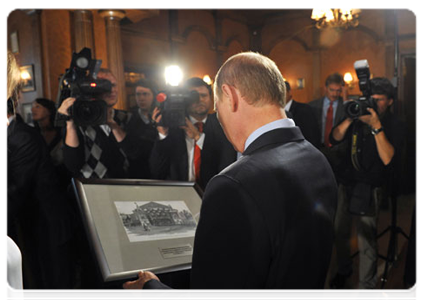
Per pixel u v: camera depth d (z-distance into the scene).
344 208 2.73
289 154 0.89
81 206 1.21
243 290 0.79
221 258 0.79
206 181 1.94
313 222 0.85
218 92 0.95
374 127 2.39
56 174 2.12
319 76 8.73
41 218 1.98
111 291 1.46
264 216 0.79
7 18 5.73
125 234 1.19
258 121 0.91
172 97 2.06
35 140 1.93
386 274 2.68
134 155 2.21
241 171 0.83
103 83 1.94
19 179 1.86
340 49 8.39
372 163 2.48
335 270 3.18
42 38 5.19
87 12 5.20
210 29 8.72
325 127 4.39
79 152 2.00
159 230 1.25
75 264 2.15
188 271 1.16
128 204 1.29
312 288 0.87
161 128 2.13
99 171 2.09
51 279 1.99
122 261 1.11
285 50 9.17
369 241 2.56
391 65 7.56
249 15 9.38
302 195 0.85
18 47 5.57
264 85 0.90
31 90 5.38
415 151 6.25
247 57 0.93
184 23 8.11
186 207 1.39
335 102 4.41
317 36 8.64
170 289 0.99
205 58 8.66
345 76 8.11
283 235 0.80
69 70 1.99
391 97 2.63
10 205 1.83
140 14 5.66
